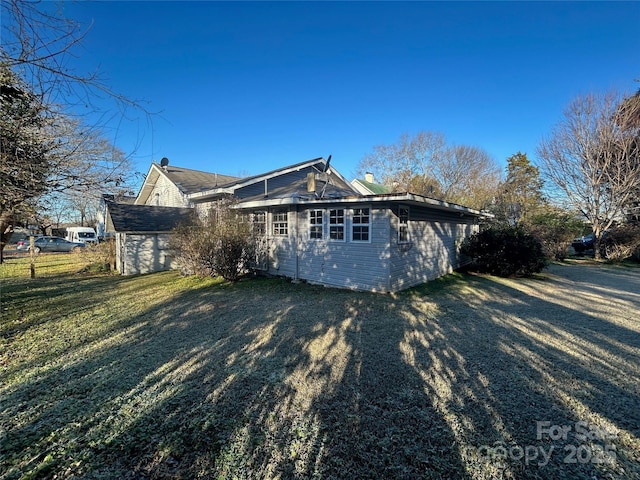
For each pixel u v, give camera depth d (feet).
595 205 51.08
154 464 6.96
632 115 47.55
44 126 14.20
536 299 23.39
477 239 36.42
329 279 29.01
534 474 6.63
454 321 17.84
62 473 6.70
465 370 11.58
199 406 9.26
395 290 26.18
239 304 22.11
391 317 18.72
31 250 35.58
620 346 13.93
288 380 10.89
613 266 43.29
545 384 10.50
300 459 7.09
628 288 27.71
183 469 6.81
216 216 31.99
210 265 29.91
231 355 13.10
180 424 8.39
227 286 29.07
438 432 7.99
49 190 15.03
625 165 48.83
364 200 24.84
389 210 25.12
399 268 26.81
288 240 32.60
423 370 11.60
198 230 30.81
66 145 14.78
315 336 15.42
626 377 11.00
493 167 103.96
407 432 8.01
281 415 8.79
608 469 6.77
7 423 8.44
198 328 16.74
